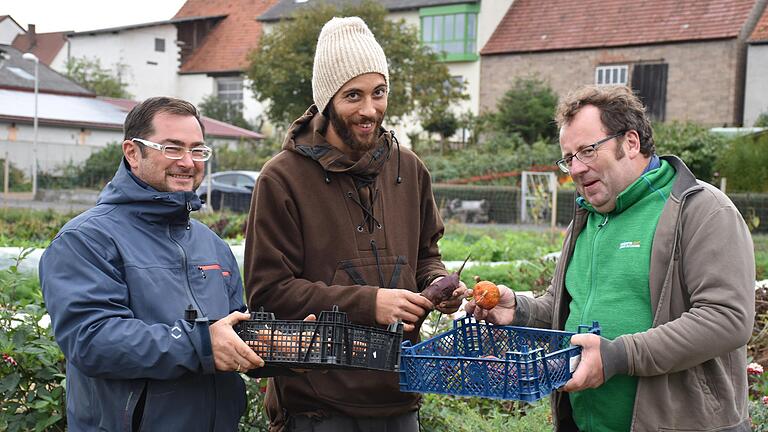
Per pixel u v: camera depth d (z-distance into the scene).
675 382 2.93
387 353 2.77
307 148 3.43
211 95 47.00
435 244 3.86
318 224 3.41
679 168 3.05
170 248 2.99
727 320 2.78
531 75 37.09
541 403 4.79
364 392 3.38
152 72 50.50
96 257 2.81
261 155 35.59
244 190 24.67
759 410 4.55
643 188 3.03
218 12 51.53
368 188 3.50
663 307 2.94
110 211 2.94
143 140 2.95
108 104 41.44
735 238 2.86
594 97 3.08
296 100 33.59
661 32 34.44
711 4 34.09
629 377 3.00
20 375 4.06
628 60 35.00
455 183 29.44
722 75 33.00
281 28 33.59
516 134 33.44
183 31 51.12
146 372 2.72
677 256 2.94
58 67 55.56
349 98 3.33
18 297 4.74
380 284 3.47
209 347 2.72
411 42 33.16
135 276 2.87
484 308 3.21
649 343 2.81
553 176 17.16
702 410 2.91
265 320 2.78
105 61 50.56
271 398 3.57
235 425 3.12
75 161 34.34
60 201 28.67
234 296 3.21
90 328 2.71
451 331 3.20
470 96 37.59
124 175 2.99
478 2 38.69
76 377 2.95
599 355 2.78
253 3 51.16
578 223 3.32
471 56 38.72
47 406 4.00
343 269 3.42
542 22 37.91
